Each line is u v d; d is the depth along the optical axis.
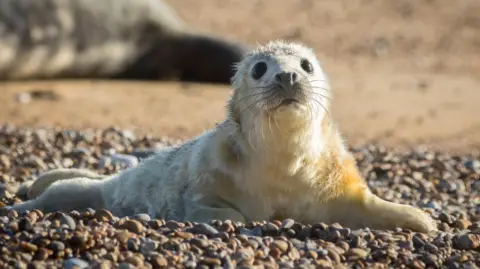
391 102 43.53
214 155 18.31
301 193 18.20
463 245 17.05
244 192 18.22
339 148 18.73
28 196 21.61
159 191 18.98
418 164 27.52
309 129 17.73
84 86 45.72
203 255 14.87
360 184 18.61
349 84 48.03
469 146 34.91
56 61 46.81
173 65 50.56
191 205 18.20
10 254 14.44
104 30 48.53
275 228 16.70
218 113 39.72
